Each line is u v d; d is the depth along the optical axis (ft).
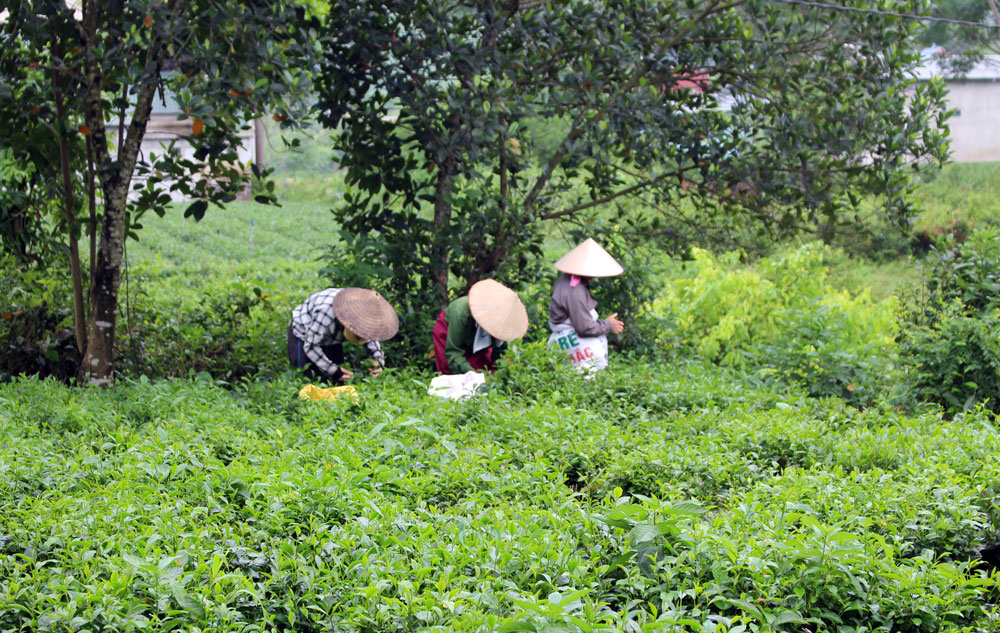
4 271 28.94
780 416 21.36
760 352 30.66
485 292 25.45
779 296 34.99
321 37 29.40
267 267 65.87
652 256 34.27
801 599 11.87
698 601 12.06
